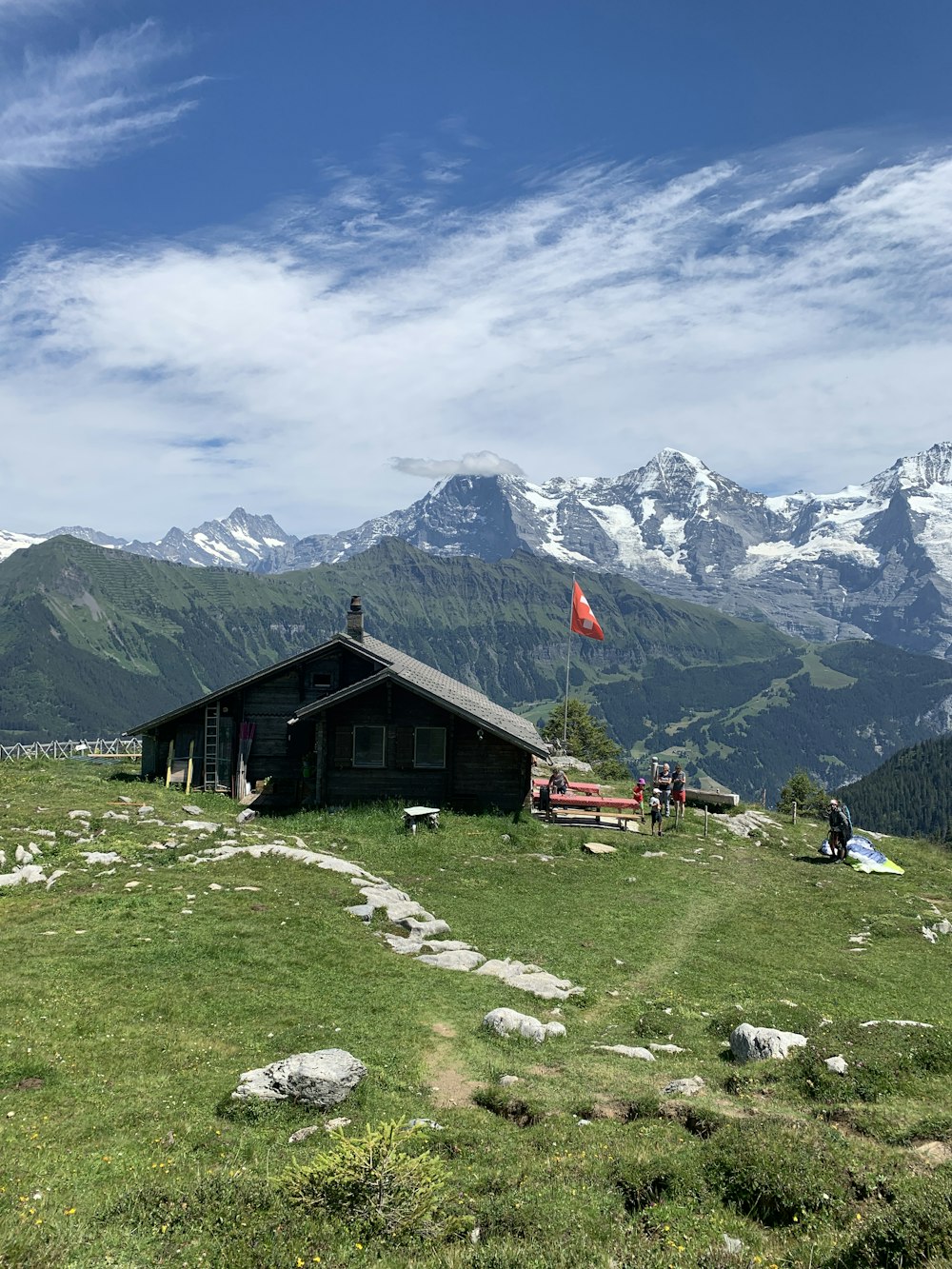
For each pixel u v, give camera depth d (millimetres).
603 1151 11492
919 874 39188
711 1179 10766
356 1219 9734
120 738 75000
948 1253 8352
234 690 44969
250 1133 12023
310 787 42594
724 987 20844
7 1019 14961
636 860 35344
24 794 34781
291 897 23359
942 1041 15758
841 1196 10133
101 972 17469
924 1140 11648
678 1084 14023
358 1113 12734
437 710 41000
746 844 41750
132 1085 13219
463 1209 10219
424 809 36938
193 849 27922
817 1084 13836
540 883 30312
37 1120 11969
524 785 40688
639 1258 8930
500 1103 13344
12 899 22297
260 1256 8953
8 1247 8531
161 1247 9039
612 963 22188
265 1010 16297
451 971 19766
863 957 24672
